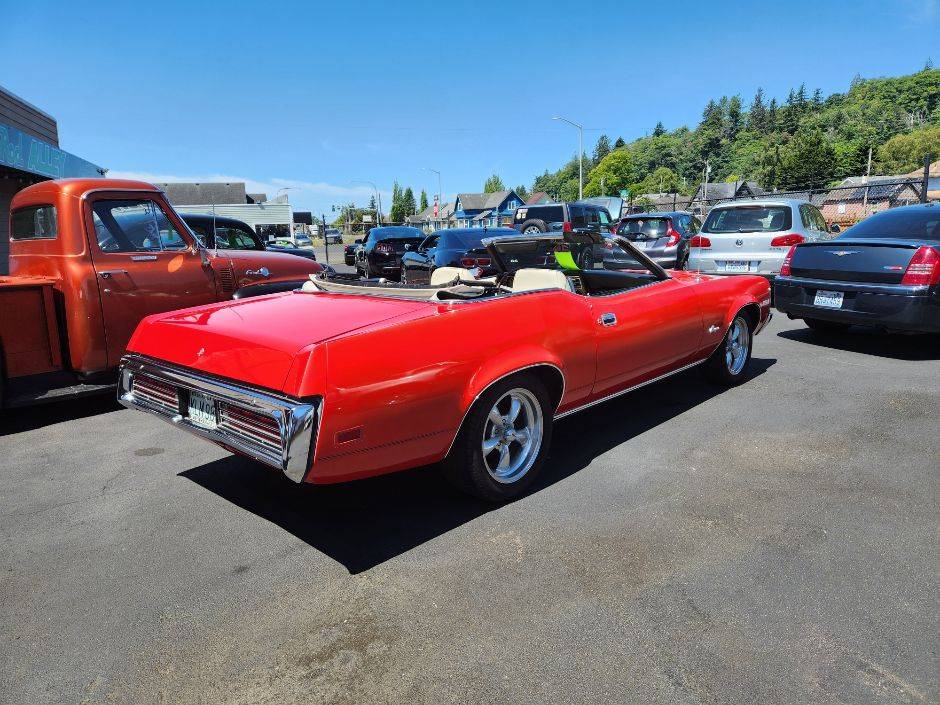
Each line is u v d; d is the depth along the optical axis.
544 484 3.37
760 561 2.56
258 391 2.52
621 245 4.33
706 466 3.55
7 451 4.07
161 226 5.21
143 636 2.21
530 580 2.48
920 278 5.65
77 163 13.22
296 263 6.43
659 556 2.62
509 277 4.67
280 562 2.67
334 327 2.71
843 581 2.42
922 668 1.95
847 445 3.81
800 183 95.00
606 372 3.67
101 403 5.20
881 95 197.25
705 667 1.97
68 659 2.10
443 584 2.47
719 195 76.81
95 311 4.73
